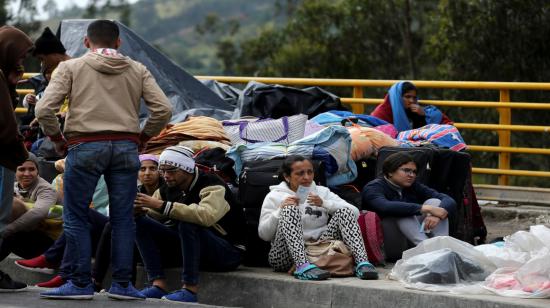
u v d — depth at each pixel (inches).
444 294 315.9
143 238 360.2
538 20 985.5
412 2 1306.6
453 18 1018.7
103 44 322.7
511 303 301.1
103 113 314.7
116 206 320.8
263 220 364.2
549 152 544.1
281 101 501.7
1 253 395.5
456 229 406.0
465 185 424.2
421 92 1072.8
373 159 436.1
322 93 508.7
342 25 1343.5
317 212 368.5
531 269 318.7
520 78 1003.3
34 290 349.7
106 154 314.2
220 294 362.6
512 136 1007.6
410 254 348.5
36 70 1395.2
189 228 349.7
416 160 411.2
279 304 347.3
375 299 326.0
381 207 390.0
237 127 444.5
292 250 351.6
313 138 408.5
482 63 1012.5
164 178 358.0
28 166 399.9
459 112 1008.9
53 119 311.1
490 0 995.3
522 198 534.9
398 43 1325.0
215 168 408.5
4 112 310.2
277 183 378.9
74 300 320.2
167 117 323.3
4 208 327.9
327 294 336.5
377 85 565.0
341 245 357.1
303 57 1353.3
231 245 373.7
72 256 321.1
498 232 495.5
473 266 335.6
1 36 323.3
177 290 367.6
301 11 1385.3
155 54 562.3
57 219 402.0
